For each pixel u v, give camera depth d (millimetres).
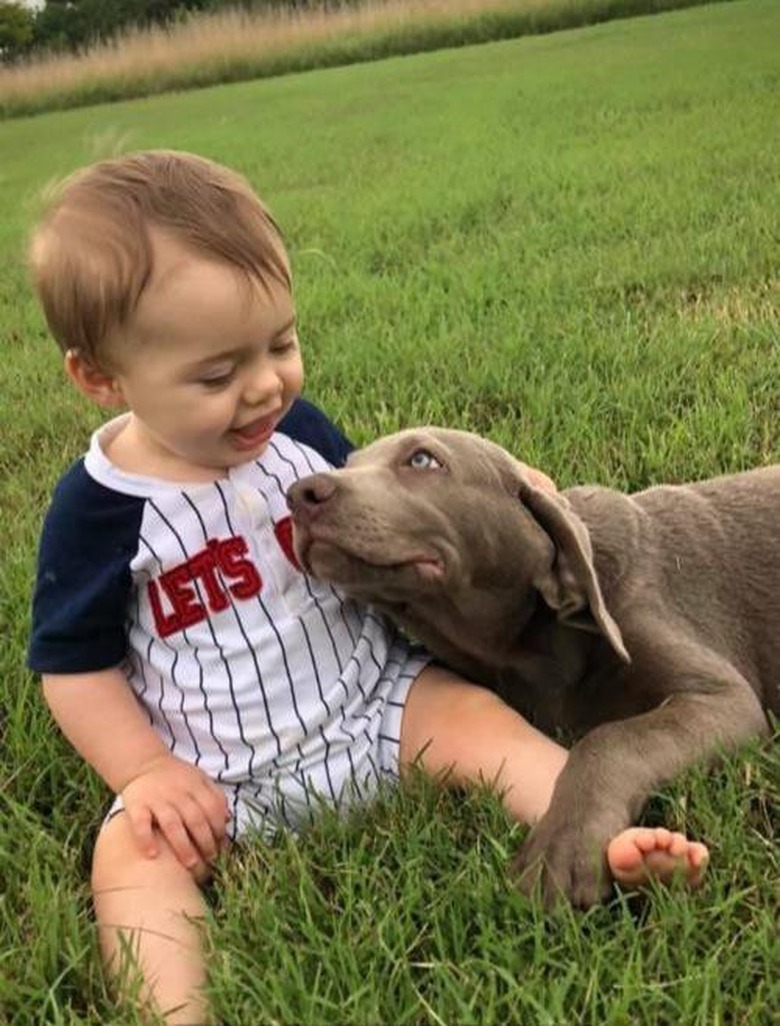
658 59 3525
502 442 892
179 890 510
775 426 892
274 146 2965
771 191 1607
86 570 560
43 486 965
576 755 519
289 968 452
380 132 2934
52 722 644
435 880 507
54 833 570
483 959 451
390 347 1141
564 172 1951
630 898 485
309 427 625
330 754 568
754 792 531
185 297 516
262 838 544
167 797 532
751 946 444
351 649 583
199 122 4020
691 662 571
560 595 566
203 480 564
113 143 817
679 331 1094
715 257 1320
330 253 1631
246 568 565
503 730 564
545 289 1275
